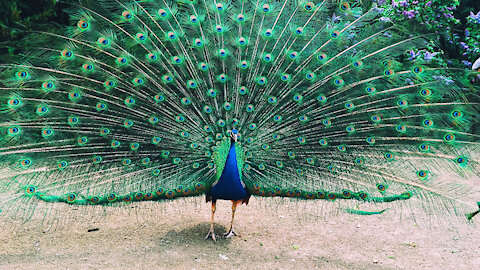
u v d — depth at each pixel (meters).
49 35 3.06
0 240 3.02
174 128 3.03
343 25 3.11
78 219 3.40
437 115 2.93
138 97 3.04
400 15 4.68
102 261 2.80
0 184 2.77
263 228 3.38
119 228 3.29
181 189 2.93
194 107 3.06
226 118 3.04
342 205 3.18
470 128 2.88
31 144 2.90
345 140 3.02
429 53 4.34
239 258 2.90
